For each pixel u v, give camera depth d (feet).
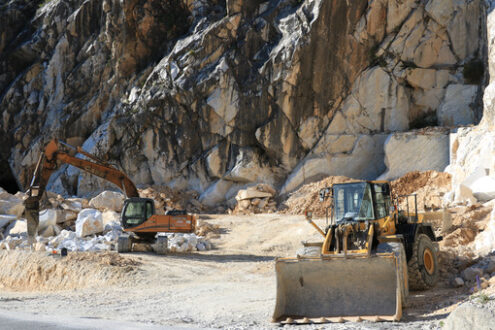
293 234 73.10
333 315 26.94
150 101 112.37
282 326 25.80
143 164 117.19
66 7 132.98
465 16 94.58
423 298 30.22
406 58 98.58
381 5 97.86
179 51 110.01
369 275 27.20
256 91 103.81
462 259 38.81
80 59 131.54
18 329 23.85
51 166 65.98
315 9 98.94
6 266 55.36
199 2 116.06
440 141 88.43
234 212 100.68
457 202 64.03
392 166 91.50
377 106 100.07
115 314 30.96
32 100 134.41
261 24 106.42
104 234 71.97
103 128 120.67
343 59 100.17
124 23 119.14
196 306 33.68
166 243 61.41
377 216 31.83
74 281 49.08
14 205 80.38
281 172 104.68
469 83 93.97
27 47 136.36
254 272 51.01
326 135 101.96
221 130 107.34
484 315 19.12
